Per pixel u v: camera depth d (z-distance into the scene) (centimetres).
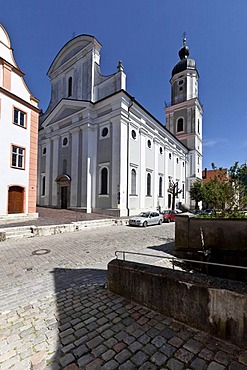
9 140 1553
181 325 312
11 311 394
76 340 300
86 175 2411
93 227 1630
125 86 2452
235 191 826
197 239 728
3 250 884
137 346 278
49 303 420
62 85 3067
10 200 1561
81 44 2806
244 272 628
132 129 2456
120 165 2223
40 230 1248
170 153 3478
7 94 1541
